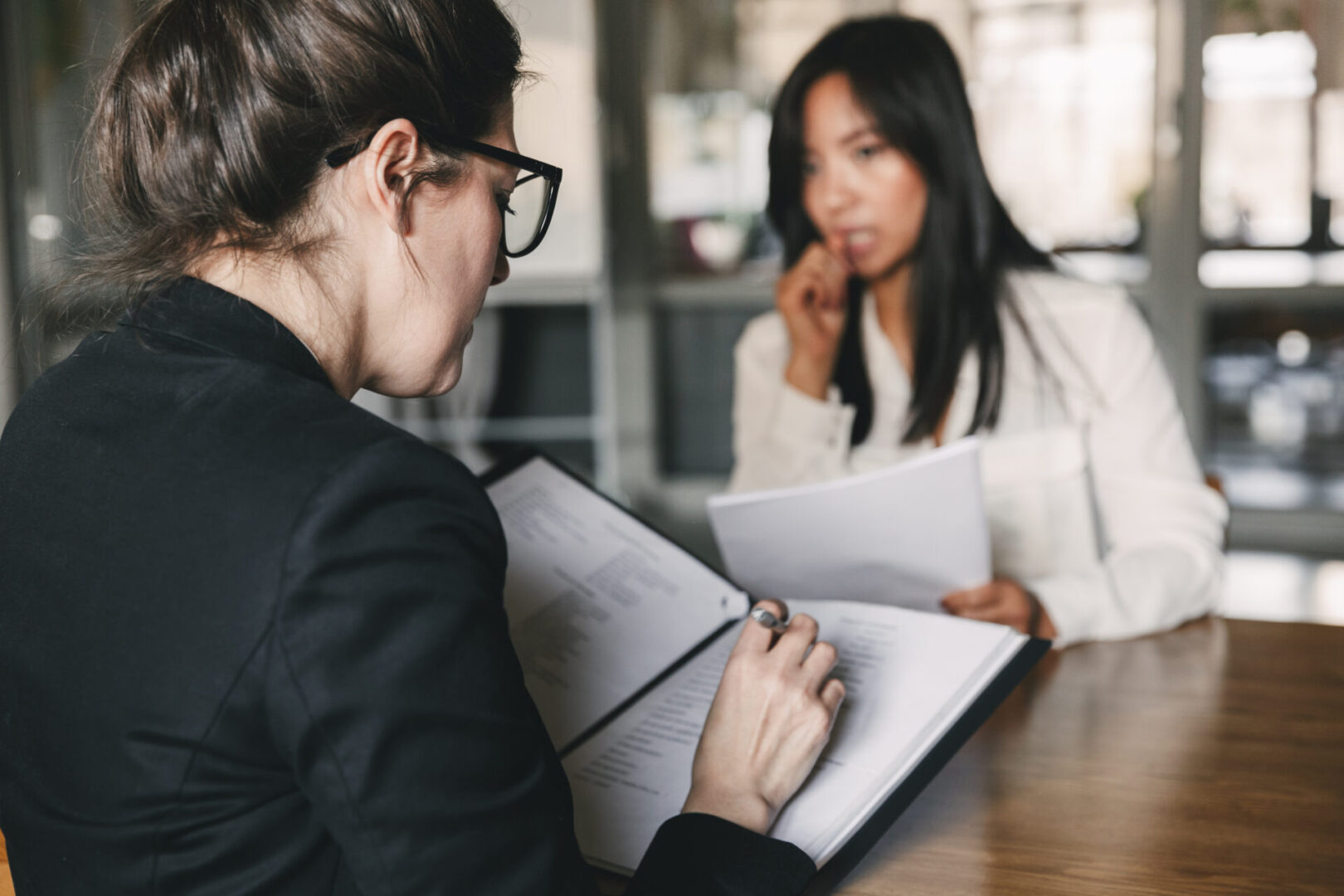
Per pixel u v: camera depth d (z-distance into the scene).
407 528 0.53
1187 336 3.86
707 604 1.02
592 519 1.07
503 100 0.67
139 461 0.57
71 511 0.58
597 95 4.09
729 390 4.29
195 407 0.57
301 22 0.58
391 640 0.51
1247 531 3.95
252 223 0.60
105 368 0.62
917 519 1.09
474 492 0.57
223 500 0.54
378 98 0.60
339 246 0.62
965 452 1.05
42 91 3.57
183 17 0.61
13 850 0.61
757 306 4.20
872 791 0.77
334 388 0.64
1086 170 3.90
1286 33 3.66
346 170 0.61
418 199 0.64
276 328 0.60
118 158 0.62
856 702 0.87
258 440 0.55
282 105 0.58
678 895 0.66
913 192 1.67
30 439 0.63
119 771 0.54
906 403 1.77
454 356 0.69
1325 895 0.72
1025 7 3.85
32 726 0.58
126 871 0.54
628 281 4.22
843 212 1.71
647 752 0.85
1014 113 3.94
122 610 0.55
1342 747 0.92
